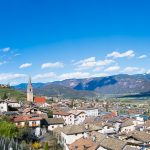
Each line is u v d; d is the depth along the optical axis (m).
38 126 142.88
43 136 132.25
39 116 158.50
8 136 107.75
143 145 102.00
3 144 95.19
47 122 156.88
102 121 172.38
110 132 146.12
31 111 182.25
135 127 162.50
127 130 163.12
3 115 152.00
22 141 110.12
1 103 183.12
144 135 116.88
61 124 160.38
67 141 125.56
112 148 94.62
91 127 135.88
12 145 98.69
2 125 114.31
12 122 136.25
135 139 113.81
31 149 106.19
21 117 147.50
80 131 129.00
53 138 127.19
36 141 120.50
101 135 112.69
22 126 131.50
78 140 109.81
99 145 98.81
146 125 162.25
